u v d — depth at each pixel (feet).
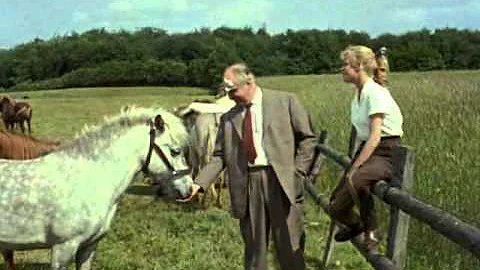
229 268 25.79
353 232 17.84
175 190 19.90
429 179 26.86
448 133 32.60
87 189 18.61
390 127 16.06
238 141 18.33
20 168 18.76
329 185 38.04
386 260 16.21
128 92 237.66
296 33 255.91
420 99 49.70
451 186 25.91
